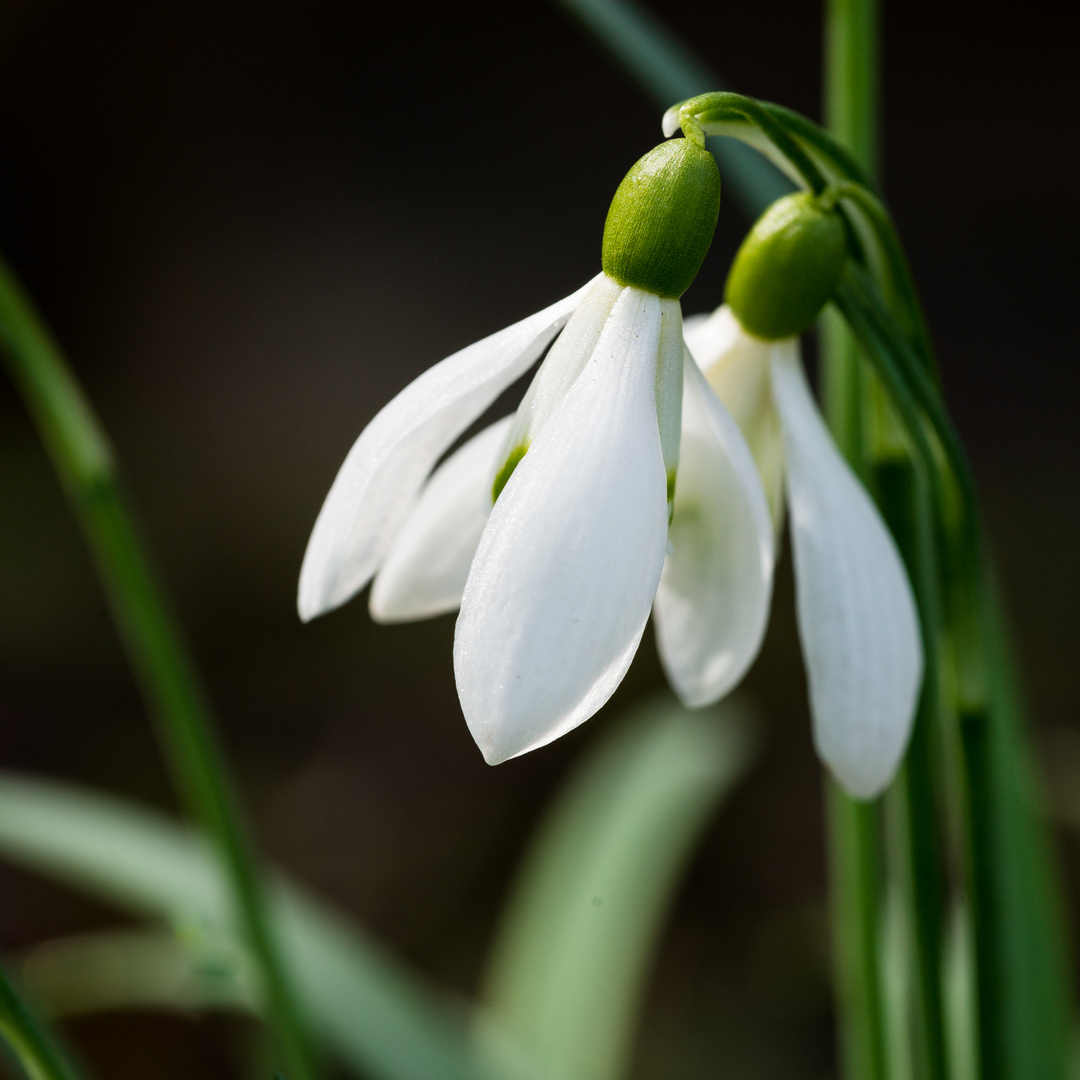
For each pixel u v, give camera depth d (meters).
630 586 0.25
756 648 0.27
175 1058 0.79
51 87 1.33
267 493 1.21
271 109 1.35
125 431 1.27
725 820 0.99
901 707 0.26
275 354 1.28
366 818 1.02
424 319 1.27
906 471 0.27
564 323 0.26
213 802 0.31
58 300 1.34
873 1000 0.30
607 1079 0.37
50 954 0.77
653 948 0.87
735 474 0.26
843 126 0.29
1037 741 1.01
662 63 0.30
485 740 0.25
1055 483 1.17
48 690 1.12
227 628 1.16
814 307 0.26
